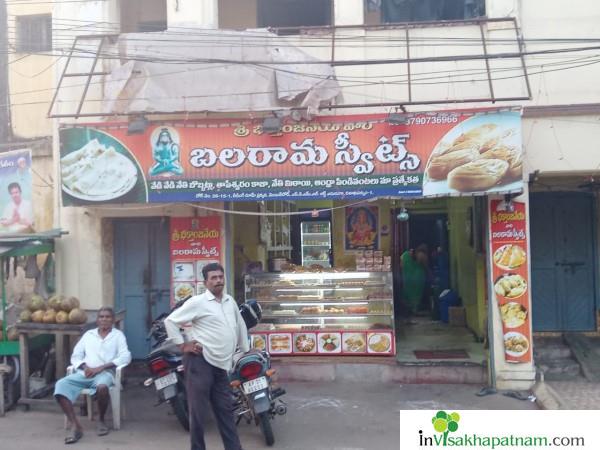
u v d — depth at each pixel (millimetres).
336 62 7840
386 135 7402
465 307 10805
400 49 8258
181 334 5336
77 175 7656
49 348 8242
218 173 7582
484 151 7211
